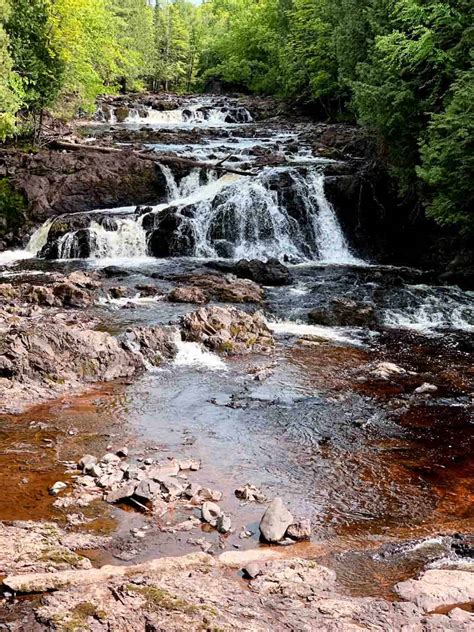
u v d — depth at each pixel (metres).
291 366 12.03
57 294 15.40
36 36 26.12
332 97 37.72
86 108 34.22
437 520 7.16
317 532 6.83
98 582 5.44
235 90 58.19
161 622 4.80
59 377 10.76
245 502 7.37
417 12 18.06
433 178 16.05
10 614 4.97
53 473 7.84
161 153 25.98
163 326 12.89
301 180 22.45
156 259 20.48
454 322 15.01
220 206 21.44
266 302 15.98
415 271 19.53
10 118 22.81
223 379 11.29
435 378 11.59
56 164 23.25
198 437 9.07
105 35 38.78
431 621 5.01
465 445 9.05
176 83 67.81
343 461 8.51
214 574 5.74
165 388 10.80
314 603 5.25
